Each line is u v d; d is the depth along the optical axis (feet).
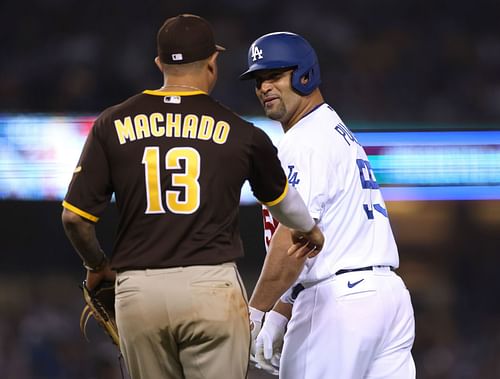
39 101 213.87
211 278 45.42
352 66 221.25
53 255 199.41
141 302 45.32
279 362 57.93
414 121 214.48
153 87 218.79
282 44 55.67
